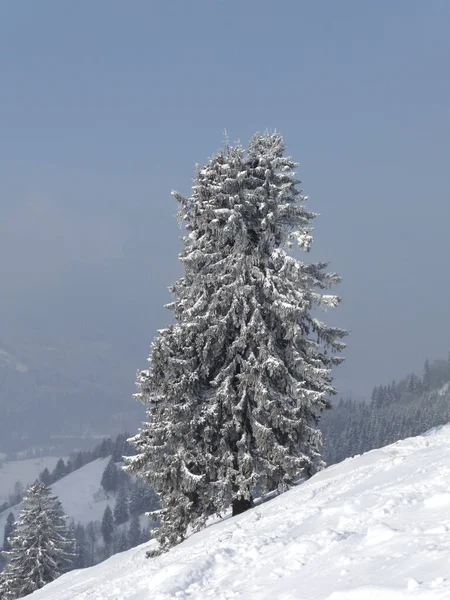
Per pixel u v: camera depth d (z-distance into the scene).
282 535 12.59
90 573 27.72
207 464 22.73
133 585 14.75
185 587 10.88
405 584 7.28
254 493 24.05
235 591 9.97
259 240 24.11
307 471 23.55
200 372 23.52
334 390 23.78
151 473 23.28
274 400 22.62
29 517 45.44
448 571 7.24
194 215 24.22
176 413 22.59
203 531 20.67
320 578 8.95
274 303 22.94
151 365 23.23
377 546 9.42
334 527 11.84
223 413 23.03
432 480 12.74
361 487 15.05
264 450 22.45
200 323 23.30
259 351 22.89
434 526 9.36
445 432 21.14
